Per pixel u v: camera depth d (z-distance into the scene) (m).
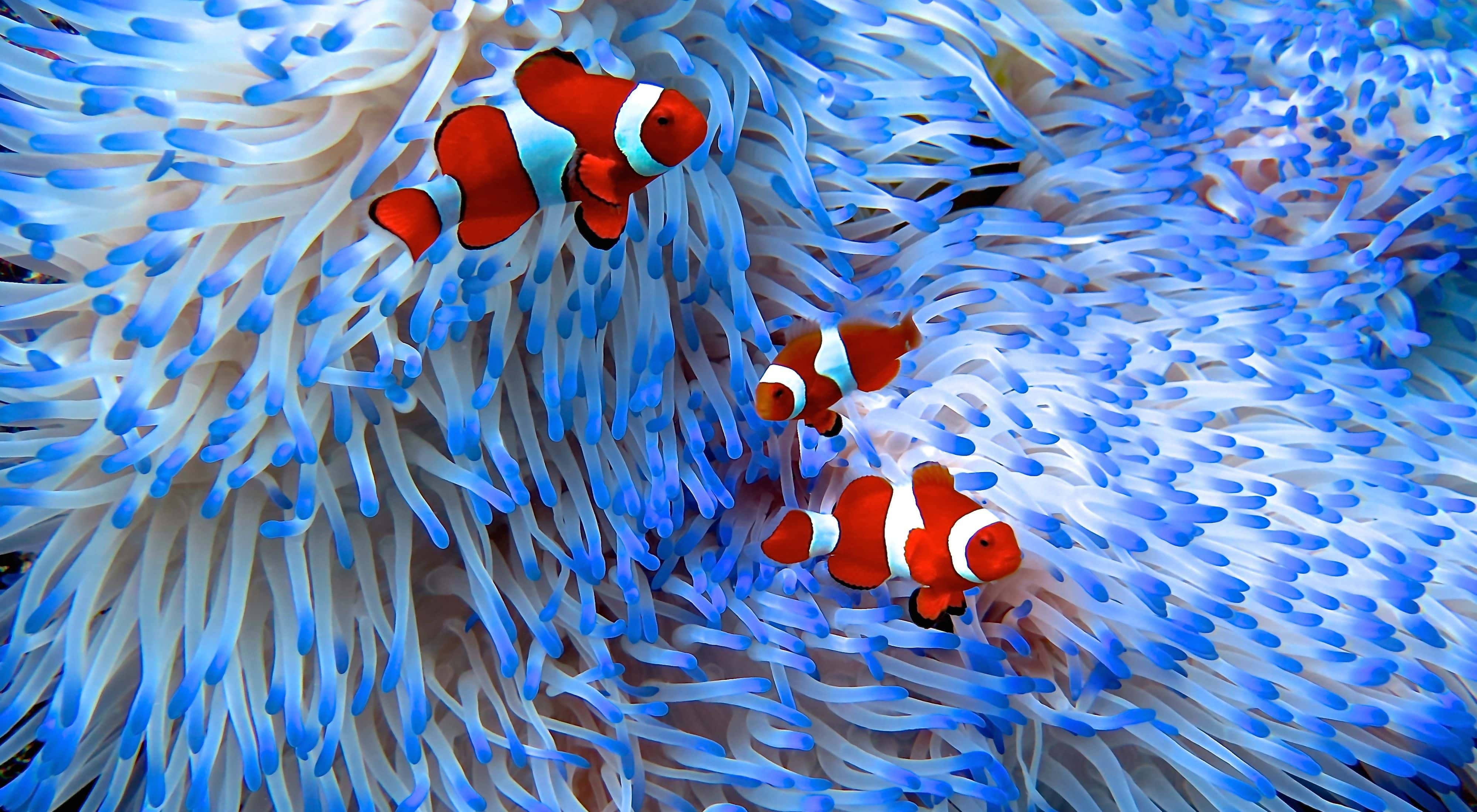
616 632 0.47
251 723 0.46
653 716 0.49
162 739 0.45
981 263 0.49
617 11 0.47
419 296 0.45
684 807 0.49
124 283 0.44
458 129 0.38
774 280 0.50
